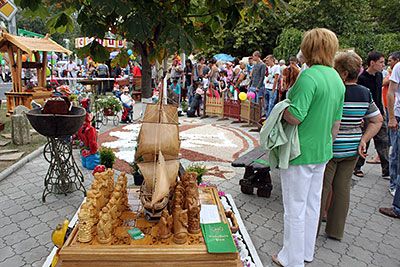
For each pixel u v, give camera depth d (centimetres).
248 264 308
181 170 306
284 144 282
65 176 470
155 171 242
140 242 229
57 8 224
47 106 432
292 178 291
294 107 271
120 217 260
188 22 259
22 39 945
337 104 285
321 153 285
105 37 251
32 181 522
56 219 402
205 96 1159
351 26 2269
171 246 225
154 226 251
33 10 215
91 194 246
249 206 455
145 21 208
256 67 1027
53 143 451
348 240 375
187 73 1375
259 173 493
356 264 330
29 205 438
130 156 662
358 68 333
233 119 1120
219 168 610
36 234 368
